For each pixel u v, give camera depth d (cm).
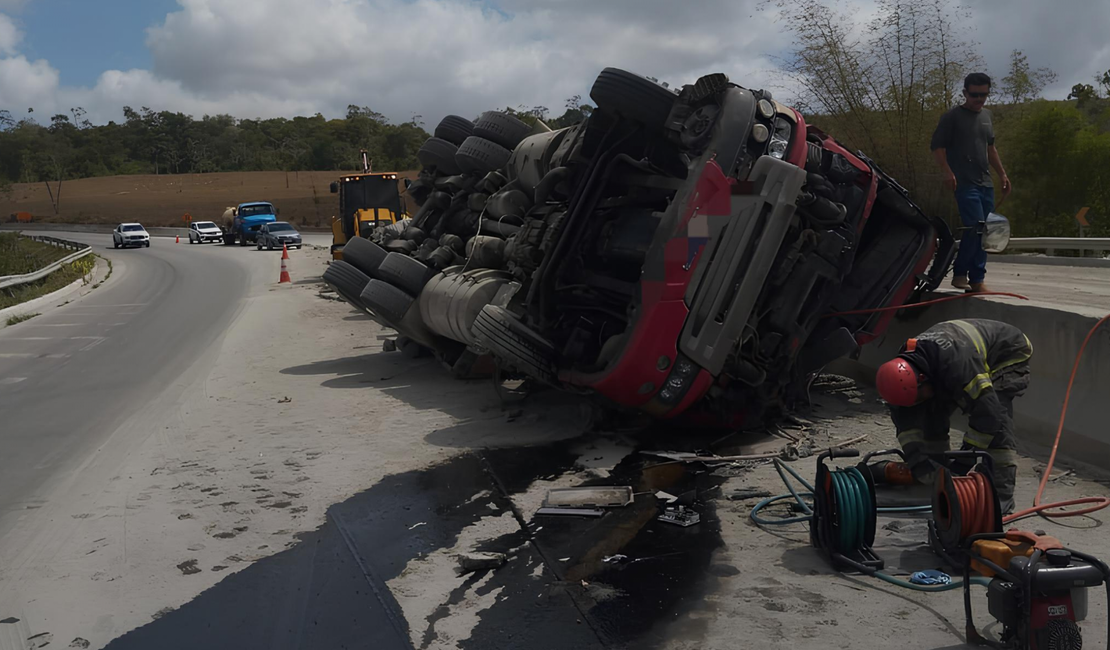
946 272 787
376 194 2617
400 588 448
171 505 599
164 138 15962
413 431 778
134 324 1805
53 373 1223
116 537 541
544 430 760
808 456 639
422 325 998
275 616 422
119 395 1022
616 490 575
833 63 1853
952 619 379
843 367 901
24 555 517
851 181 719
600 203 751
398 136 13712
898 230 777
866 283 757
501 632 394
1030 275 1414
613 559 471
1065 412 591
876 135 1852
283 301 2059
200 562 495
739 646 366
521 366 703
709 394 701
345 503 589
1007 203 2080
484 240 920
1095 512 492
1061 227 1955
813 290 727
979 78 743
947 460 493
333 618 418
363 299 1008
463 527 534
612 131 730
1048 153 2016
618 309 714
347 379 1049
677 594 422
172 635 407
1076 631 327
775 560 455
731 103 663
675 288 636
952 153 768
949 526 402
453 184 1102
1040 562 334
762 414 719
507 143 1061
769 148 662
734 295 657
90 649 396
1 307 2273
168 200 10638
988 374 486
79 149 15438
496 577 456
